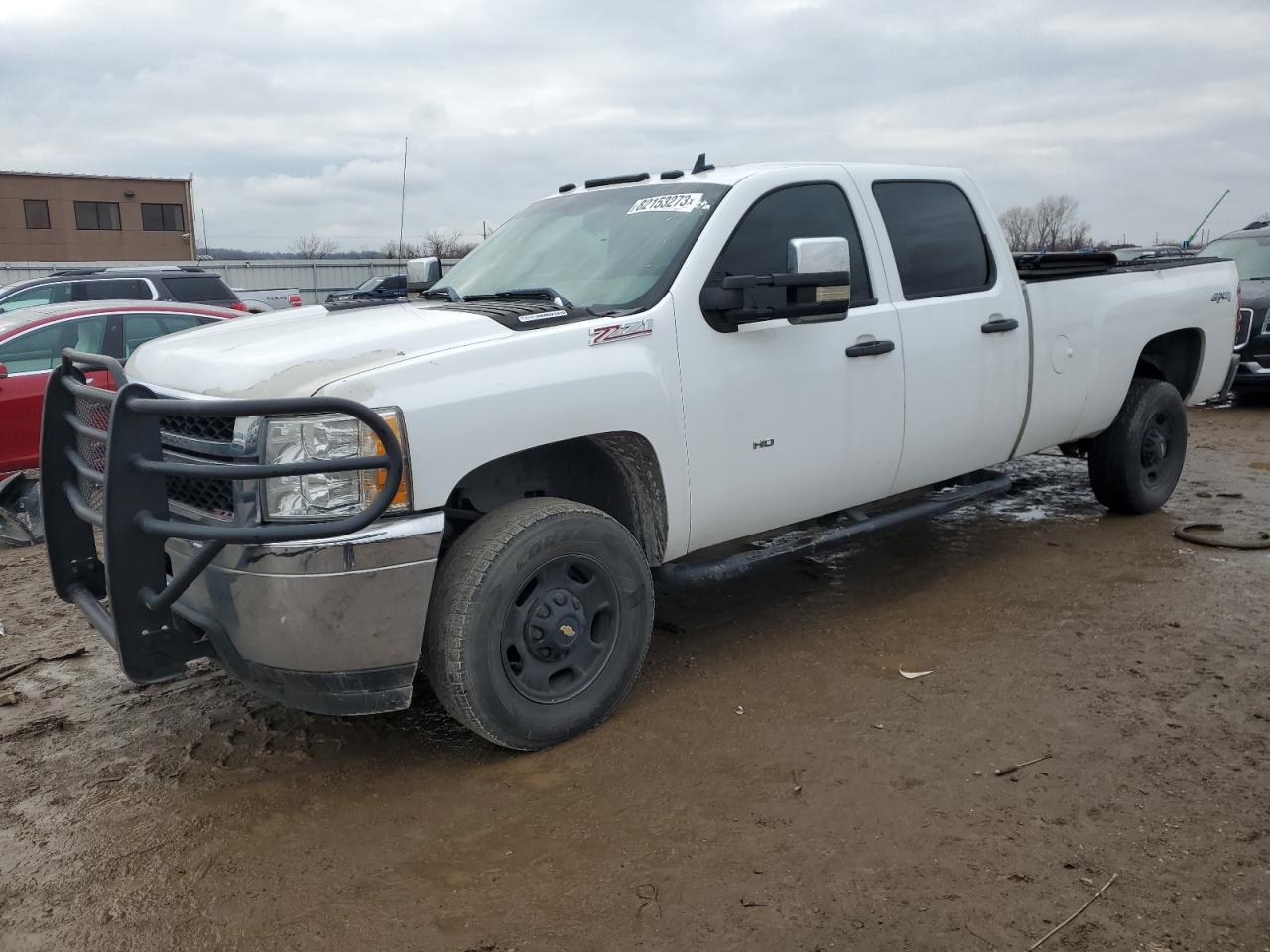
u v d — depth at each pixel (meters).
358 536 3.15
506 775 3.51
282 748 3.80
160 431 3.21
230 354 3.54
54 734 3.98
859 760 3.52
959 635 4.66
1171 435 6.60
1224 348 6.79
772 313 4.02
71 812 3.36
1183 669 4.18
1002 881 2.81
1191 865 2.85
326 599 3.14
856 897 2.76
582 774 3.49
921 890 2.78
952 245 5.14
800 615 5.00
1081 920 2.63
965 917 2.66
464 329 3.55
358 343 3.40
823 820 3.15
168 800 3.42
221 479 3.14
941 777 3.38
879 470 4.77
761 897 2.77
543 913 2.75
